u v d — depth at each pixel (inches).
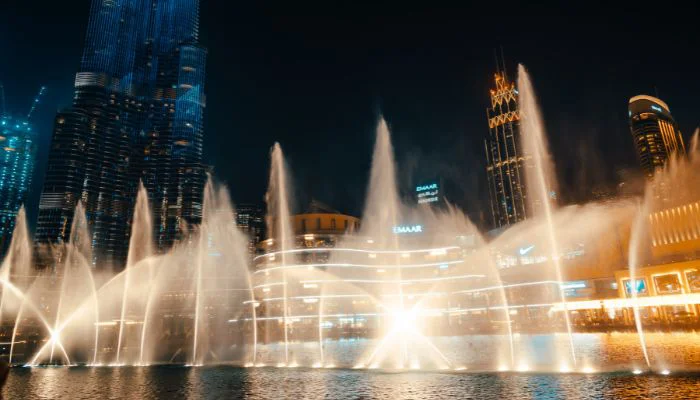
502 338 3011.8
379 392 1029.8
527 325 4124.0
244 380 1295.5
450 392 997.8
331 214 5196.9
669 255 3964.1
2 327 4429.1
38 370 1674.5
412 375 1283.2
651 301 3607.3
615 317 3880.4
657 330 3034.0
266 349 2778.1
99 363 1958.7
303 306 4434.1
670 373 1133.7
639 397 869.2
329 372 1421.0
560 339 2615.7
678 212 3937.0
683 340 2081.7
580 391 951.0
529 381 1099.3
